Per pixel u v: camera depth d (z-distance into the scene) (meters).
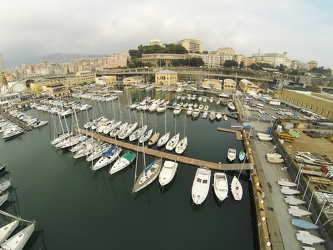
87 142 57.94
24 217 35.00
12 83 139.88
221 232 32.16
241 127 73.00
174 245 29.97
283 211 31.31
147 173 42.41
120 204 38.25
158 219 34.66
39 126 79.00
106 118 82.38
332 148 49.69
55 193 41.47
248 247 29.75
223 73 189.50
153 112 96.88
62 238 31.02
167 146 55.00
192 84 164.38
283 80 150.00
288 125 61.59
